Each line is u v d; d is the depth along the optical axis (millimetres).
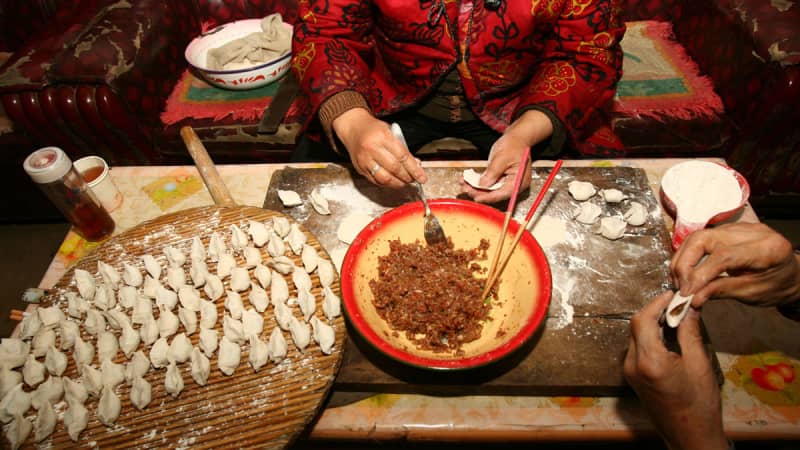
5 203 2107
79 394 816
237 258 994
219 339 883
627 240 985
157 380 838
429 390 833
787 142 1631
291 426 764
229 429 769
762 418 771
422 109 1527
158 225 1050
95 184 1139
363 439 827
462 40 1275
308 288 918
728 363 833
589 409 809
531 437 803
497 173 1039
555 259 961
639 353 656
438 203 957
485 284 909
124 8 1908
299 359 829
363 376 824
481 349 829
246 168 1230
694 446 668
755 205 1896
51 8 2094
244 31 2117
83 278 961
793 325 868
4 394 822
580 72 1224
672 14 2047
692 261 704
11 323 1890
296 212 1088
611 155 1478
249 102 1892
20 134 1817
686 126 1728
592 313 873
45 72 1697
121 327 896
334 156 1555
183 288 933
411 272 923
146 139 1857
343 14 1276
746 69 1620
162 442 765
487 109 1440
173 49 2002
